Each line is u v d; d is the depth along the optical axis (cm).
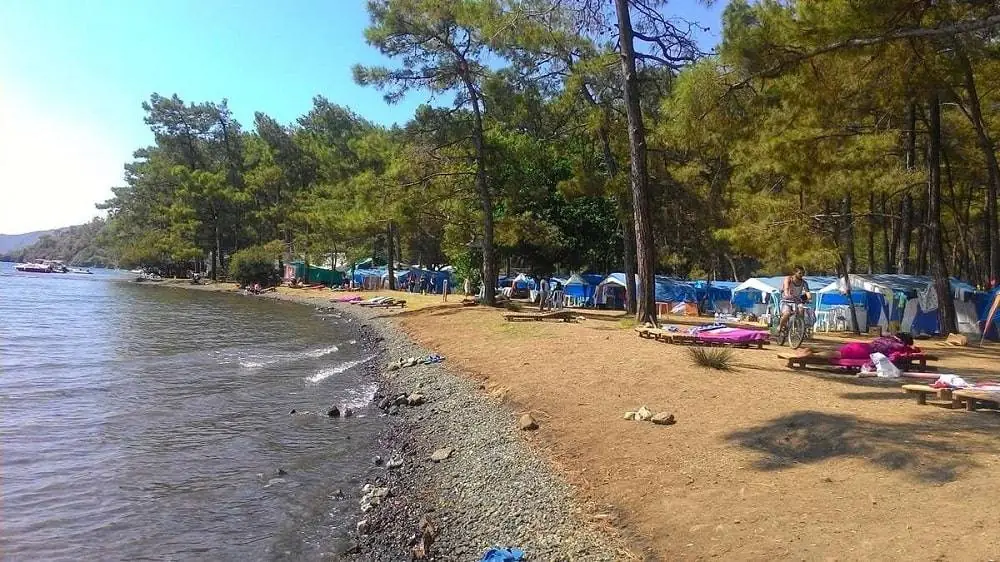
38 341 2239
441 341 2052
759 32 1099
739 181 2664
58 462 887
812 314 2025
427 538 621
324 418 1180
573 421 906
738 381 1015
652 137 2403
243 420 1158
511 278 5191
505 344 1741
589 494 657
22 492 771
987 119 2120
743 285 3067
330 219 5400
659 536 537
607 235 4244
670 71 1875
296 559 606
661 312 3334
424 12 2641
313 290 6209
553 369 1273
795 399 873
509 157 2980
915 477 554
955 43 1223
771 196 2150
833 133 1734
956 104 2036
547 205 4128
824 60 1231
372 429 1104
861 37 1045
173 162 8300
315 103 8112
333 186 6425
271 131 7719
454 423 1059
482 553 584
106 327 2759
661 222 3089
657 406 905
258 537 656
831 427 707
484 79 2756
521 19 2003
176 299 5003
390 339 2366
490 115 3000
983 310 2109
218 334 2633
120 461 901
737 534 503
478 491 739
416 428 1081
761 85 1213
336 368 1789
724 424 784
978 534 438
